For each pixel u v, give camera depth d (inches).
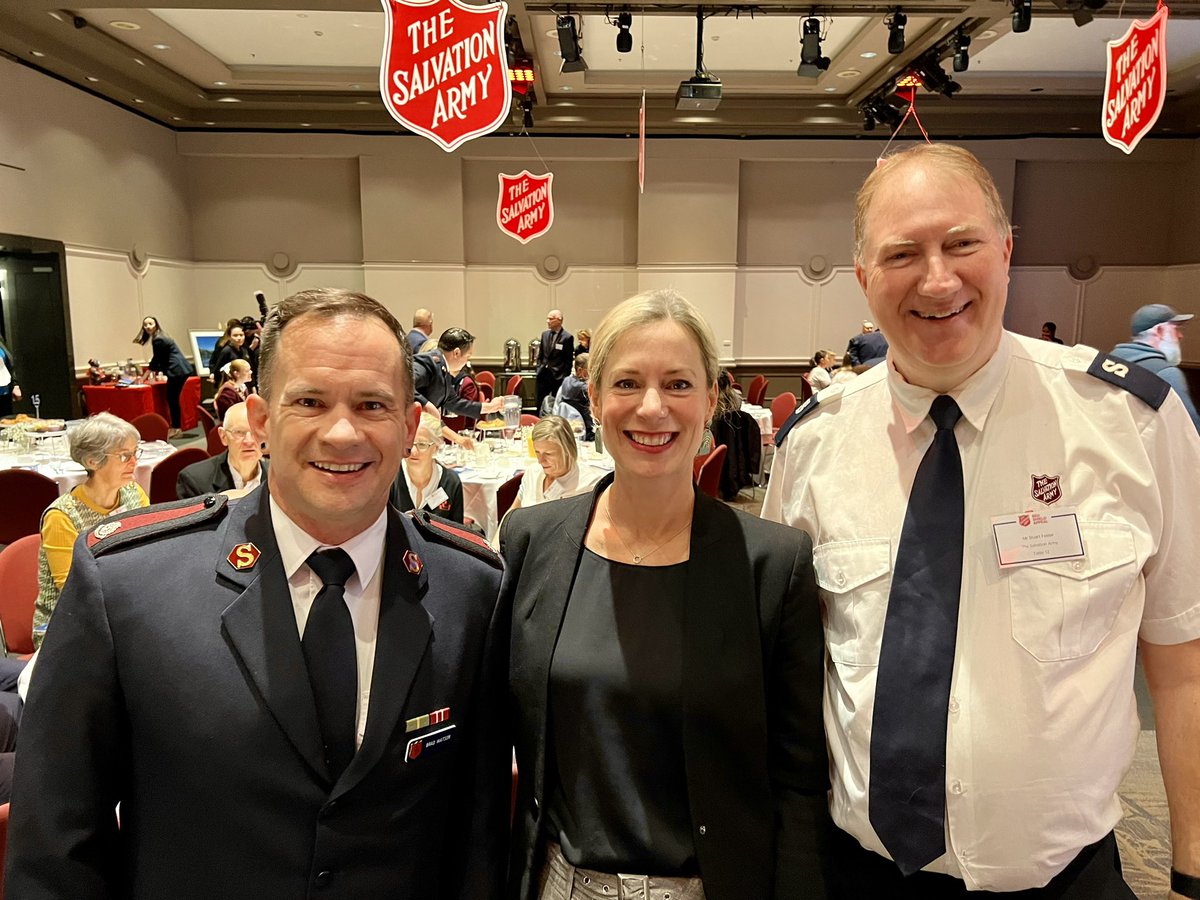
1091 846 44.1
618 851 44.8
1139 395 43.7
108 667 38.7
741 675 45.1
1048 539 43.3
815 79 358.0
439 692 43.2
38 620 100.5
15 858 37.6
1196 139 410.9
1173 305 425.1
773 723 48.4
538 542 50.1
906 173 43.9
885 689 44.3
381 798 40.8
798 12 258.5
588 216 434.0
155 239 395.5
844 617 47.1
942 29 276.1
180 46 317.7
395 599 42.8
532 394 402.3
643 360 45.5
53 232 320.5
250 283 434.9
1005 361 46.3
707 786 44.3
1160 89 186.5
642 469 46.4
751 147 421.1
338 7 245.1
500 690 49.3
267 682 38.5
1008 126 403.5
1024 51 329.1
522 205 336.2
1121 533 42.8
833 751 47.3
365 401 39.2
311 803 38.8
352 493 39.2
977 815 42.6
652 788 45.1
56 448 201.9
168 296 408.5
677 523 48.8
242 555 40.7
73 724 38.3
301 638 40.4
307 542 41.1
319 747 39.0
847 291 441.7
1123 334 436.1
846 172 432.8
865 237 45.7
